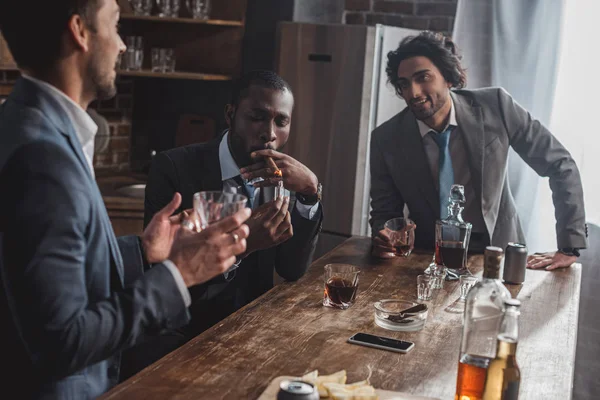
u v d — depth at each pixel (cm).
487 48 344
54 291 110
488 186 258
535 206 337
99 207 123
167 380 136
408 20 389
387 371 145
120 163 413
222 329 166
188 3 385
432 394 135
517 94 342
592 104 328
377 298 197
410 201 268
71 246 113
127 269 147
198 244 126
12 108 120
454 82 258
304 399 118
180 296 124
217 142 218
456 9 376
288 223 193
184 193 212
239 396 130
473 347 130
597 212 329
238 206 129
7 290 111
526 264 229
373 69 342
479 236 263
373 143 274
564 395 137
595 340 322
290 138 359
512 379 118
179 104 412
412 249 257
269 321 173
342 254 248
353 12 395
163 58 376
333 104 349
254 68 400
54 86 124
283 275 214
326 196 357
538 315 188
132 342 120
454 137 263
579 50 329
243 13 386
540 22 334
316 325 171
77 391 126
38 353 113
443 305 193
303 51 353
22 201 110
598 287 322
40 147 113
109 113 404
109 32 126
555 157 258
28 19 120
